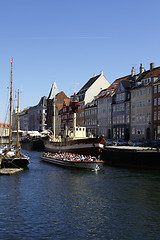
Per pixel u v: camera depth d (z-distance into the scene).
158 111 70.75
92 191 30.55
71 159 48.56
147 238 18.55
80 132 60.75
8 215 22.56
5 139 127.38
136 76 86.81
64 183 34.81
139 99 78.62
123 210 24.11
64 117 130.50
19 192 29.97
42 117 168.62
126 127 84.75
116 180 36.34
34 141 105.75
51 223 21.02
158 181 35.41
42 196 28.44
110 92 96.00
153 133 72.38
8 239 18.22
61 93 148.25
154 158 43.75
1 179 37.19
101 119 99.94
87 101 111.88
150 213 23.31
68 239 18.31
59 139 75.00
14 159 46.12
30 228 20.02
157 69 78.44
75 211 23.80
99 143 50.44
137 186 32.72
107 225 20.67
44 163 56.50
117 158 50.06
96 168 44.44
